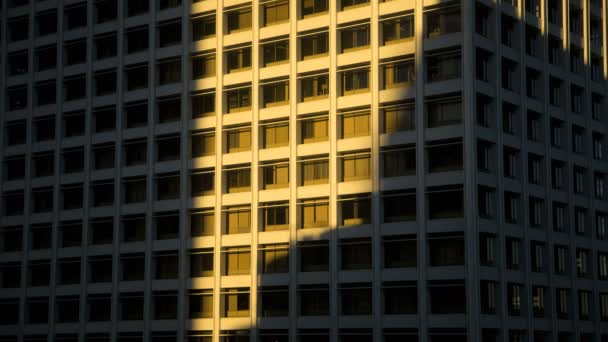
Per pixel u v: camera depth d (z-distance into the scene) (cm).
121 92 15838
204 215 15025
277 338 14175
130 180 15625
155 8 15750
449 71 13425
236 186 14825
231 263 14712
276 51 14750
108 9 16375
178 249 15038
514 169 13875
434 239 13100
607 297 15388
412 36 13725
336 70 14100
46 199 16588
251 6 14975
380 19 13888
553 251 14312
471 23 13288
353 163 13912
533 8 14625
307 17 14525
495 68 13600
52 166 16512
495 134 13450
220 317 14550
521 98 14025
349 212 13838
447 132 13200
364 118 13938
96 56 16288
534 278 13862
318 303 13900
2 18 17275
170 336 14938
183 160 15175
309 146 14175
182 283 14888
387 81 13825
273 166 14525
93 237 15938
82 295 15788
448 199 13175
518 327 13438
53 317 16038
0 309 16775
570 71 15188
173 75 15575
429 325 12912
